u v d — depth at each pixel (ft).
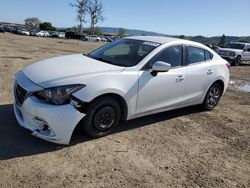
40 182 11.46
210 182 12.86
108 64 16.19
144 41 18.54
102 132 15.42
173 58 18.20
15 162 12.62
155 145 15.66
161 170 13.32
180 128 18.43
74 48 92.38
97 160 13.48
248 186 12.93
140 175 12.71
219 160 14.93
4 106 18.72
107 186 11.67
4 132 15.08
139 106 16.43
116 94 15.03
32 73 14.83
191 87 19.39
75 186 11.44
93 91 13.97
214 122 20.20
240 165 14.69
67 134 13.53
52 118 13.12
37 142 14.44
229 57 65.57
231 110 23.39
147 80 16.30
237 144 17.08
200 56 20.31
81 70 14.82
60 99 13.33
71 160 13.24
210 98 21.90
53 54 58.08
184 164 14.10
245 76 45.91
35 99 13.48
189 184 12.51
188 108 22.53
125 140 15.78
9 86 23.81
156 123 18.76
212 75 20.80
